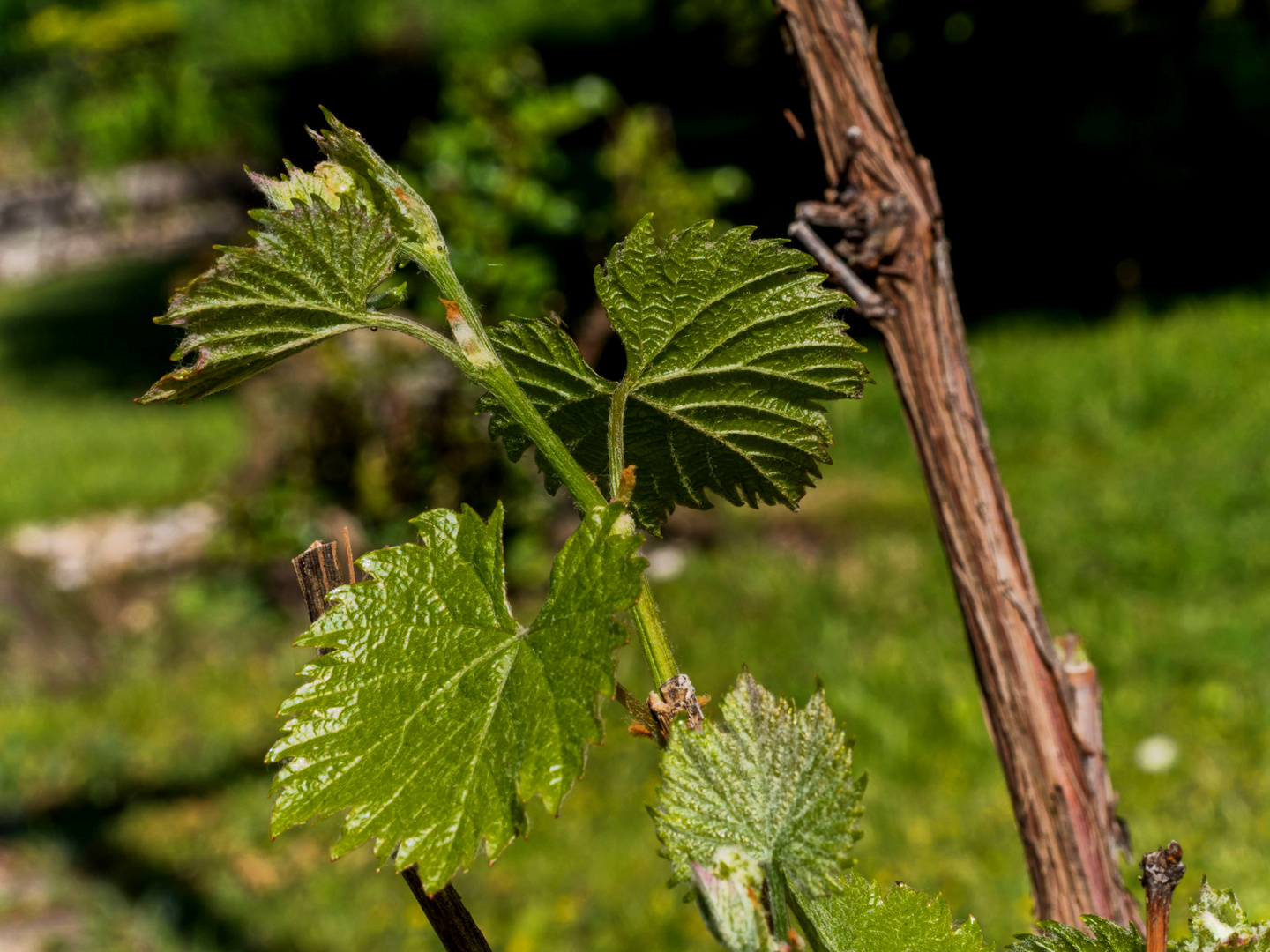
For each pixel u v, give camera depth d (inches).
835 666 173.0
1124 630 169.2
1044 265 375.2
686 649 187.9
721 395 26.9
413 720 21.1
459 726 20.9
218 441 337.1
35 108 696.4
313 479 235.1
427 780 20.7
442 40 665.6
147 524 274.1
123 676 223.8
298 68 650.2
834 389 26.6
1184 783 132.6
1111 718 148.8
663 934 126.1
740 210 405.4
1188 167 367.9
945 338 50.6
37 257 644.1
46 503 295.9
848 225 50.3
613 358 195.3
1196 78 353.4
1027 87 370.6
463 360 24.2
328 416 231.9
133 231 660.1
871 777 144.8
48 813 176.1
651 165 242.8
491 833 19.7
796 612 193.9
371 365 230.5
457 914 25.9
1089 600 182.2
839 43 50.1
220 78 673.0
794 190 415.2
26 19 706.8
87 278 614.9
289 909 144.2
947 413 50.6
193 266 347.3
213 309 22.5
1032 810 50.6
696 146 454.3
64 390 438.6
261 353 23.4
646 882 135.9
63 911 147.2
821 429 27.2
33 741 197.8
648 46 553.0
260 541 238.1
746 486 28.8
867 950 23.0
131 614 243.4
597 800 153.8
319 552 25.0
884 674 167.3
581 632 20.6
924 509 234.5
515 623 21.6
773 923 20.5
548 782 19.5
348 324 23.6
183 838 164.6
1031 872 51.4
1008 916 111.6
